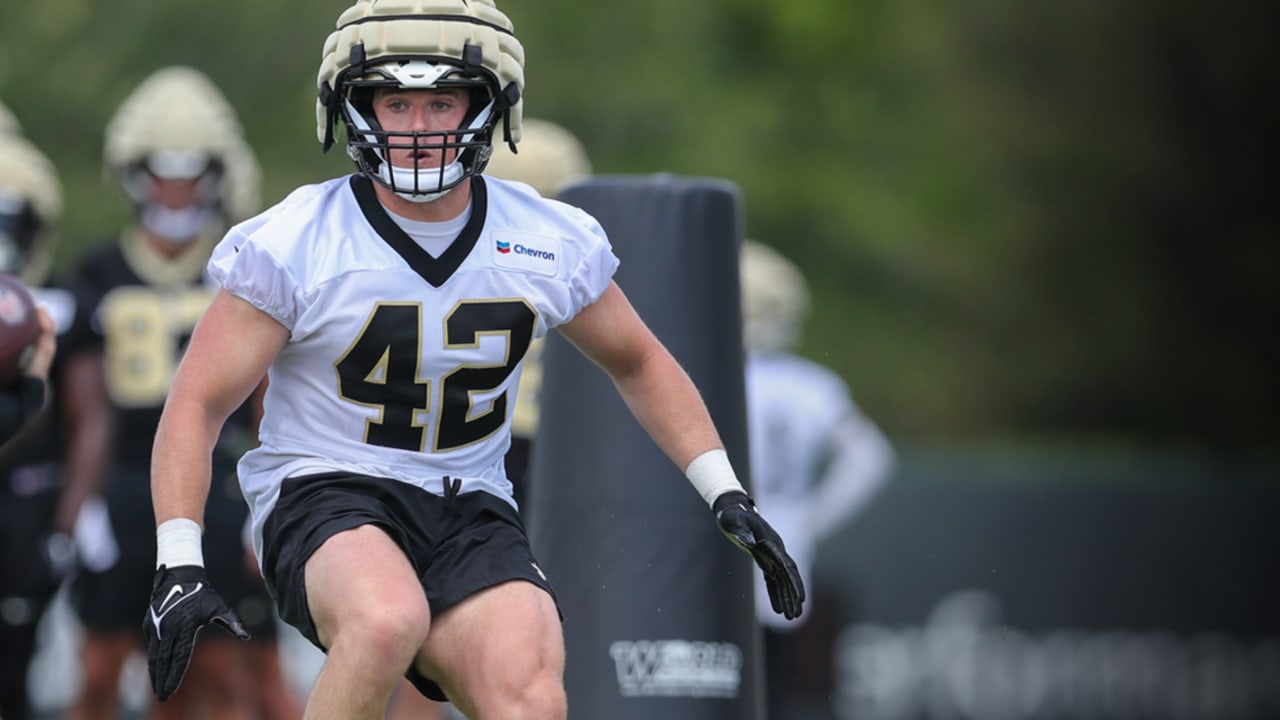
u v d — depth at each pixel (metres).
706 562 19.95
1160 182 84.94
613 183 20.48
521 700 14.57
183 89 29.58
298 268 14.98
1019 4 83.19
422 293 15.23
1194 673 47.66
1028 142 82.69
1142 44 85.44
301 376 15.42
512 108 16.00
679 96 71.69
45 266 29.17
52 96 66.44
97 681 28.80
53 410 28.67
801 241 73.94
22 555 28.14
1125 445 82.81
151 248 29.25
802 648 42.84
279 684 29.06
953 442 76.75
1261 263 85.81
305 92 67.81
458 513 15.72
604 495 20.02
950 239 77.56
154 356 28.83
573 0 71.88
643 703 19.66
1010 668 45.53
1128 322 83.25
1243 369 85.19
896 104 78.06
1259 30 86.44
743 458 20.42
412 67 15.26
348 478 15.38
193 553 14.73
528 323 15.62
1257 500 48.12
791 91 75.69
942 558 45.09
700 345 20.22
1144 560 47.03
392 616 14.29
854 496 34.41
